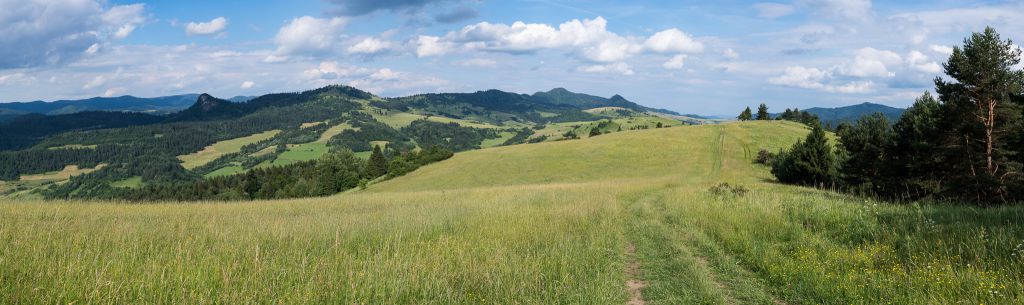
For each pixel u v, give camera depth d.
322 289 6.48
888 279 6.99
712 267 8.67
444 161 92.94
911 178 27.44
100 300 5.55
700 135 92.94
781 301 6.83
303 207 20.47
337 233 9.77
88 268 6.57
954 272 7.00
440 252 9.00
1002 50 21.78
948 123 23.84
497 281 6.99
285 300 6.07
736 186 27.78
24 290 5.52
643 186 31.61
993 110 22.45
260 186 108.06
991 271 6.73
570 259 8.64
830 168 41.34
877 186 30.64
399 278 6.94
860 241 9.77
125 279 6.16
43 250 7.59
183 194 109.50
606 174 67.94
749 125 105.25
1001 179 21.05
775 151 78.56
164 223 12.56
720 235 11.12
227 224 12.79
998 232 8.70
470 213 15.44
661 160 75.12
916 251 8.35
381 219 13.97
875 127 44.59
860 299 6.38
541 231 11.45
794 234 10.64
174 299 5.80
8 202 17.97
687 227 12.74
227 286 6.23
